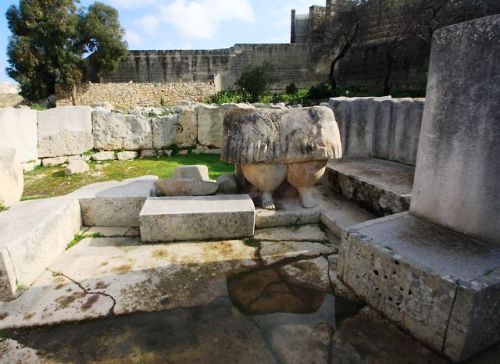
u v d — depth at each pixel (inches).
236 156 111.2
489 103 62.7
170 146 256.8
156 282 81.2
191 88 645.3
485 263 60.5
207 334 63.8
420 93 601.6
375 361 57.4
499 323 57.9
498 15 59.7
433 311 58.4
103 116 239.0
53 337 63.4
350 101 152.1
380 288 68.6
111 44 701.9
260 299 74.7
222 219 102.9
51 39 610.5
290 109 114.0
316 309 71.2
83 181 182.1
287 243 101.7
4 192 101.3
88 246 100.3
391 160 146.8
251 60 789.9
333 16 725.3
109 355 59.1
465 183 69.7
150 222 100.4
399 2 641.6
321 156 110.8
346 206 119.3
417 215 83.0
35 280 81.7
